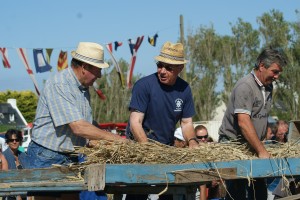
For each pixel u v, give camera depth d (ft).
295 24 175.63
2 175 24.80
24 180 24.54
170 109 28.30
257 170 23.77
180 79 28.81
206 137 42.73
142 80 28.22
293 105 168.86
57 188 21.83
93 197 30.63
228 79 201.26
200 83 202.80
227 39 202.90
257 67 27.99
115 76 198.08
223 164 22.86
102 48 26.35
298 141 27.96
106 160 22.16
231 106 28.37
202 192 37.04
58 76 26.07
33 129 26.73
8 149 42.09
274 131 42.45
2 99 223.30
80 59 25.86
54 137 26.21
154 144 23.07
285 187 26.53
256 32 199.62
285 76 168.45
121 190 23.91
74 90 25.98
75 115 25.49
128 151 22.04
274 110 172.45
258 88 27.96
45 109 26.20
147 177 20.94
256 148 26.07
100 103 197.16
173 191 23.41
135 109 28.04
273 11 181.98
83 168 22.76
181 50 27.53
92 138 25.26
